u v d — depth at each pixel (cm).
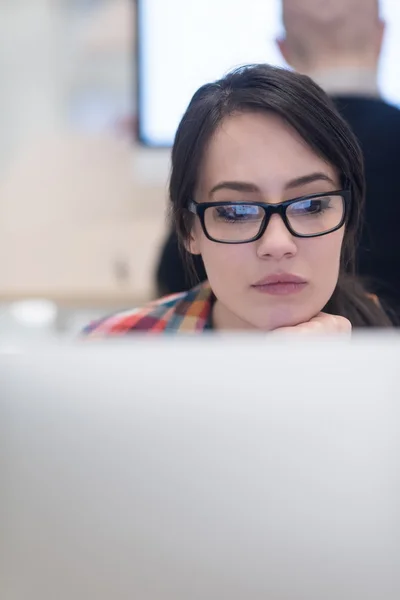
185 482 32
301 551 32
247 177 58
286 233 58
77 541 33
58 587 33
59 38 192
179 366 32
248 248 59
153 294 147
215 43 176
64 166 192
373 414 31
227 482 32
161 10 176
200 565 32
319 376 32
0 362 32
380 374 32
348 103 120
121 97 192
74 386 32
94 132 193
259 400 32
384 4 150
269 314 61
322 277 61
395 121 117
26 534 33
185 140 64
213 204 60
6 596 34
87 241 184
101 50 191
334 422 32
